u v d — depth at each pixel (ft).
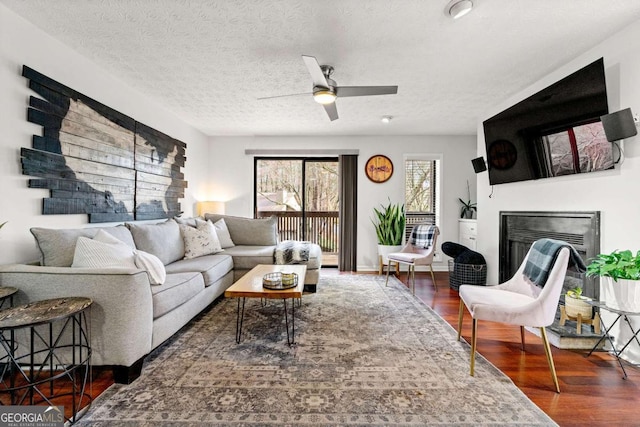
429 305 10.03
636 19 6.08
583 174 7.39
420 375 5.72
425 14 5.88
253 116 12.48
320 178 16.69
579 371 5.92
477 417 4.57
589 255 7.18
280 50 7.25
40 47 6.49
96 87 8.13
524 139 9.09
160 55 7.53
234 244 13.74
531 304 5.40
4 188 5.89
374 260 15.84
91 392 5.08
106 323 5.23
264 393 5.11
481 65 8.02
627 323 6.23
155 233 9.23
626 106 6.39
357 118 12.75
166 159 11.69
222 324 8.23
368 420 4.49
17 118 6.07
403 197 15.70
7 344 5.25
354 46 7.06
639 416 4.63
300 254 11.42
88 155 7.82
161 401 4.86
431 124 13.64
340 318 8.71
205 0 5.49
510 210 10.27
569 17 5.99
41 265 6.12
